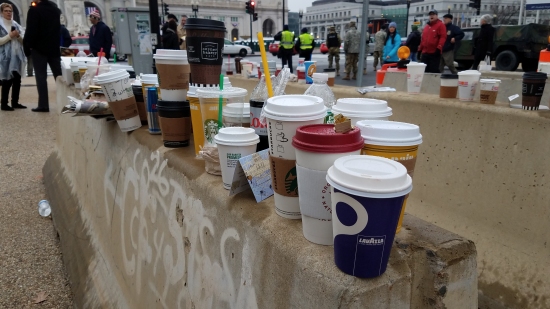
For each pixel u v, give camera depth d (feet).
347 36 40.68
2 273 10.64
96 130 10.46
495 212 9.27
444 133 10.50
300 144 3.47
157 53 6.81
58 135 17.89
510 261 8.73
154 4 27.55
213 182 5.45
